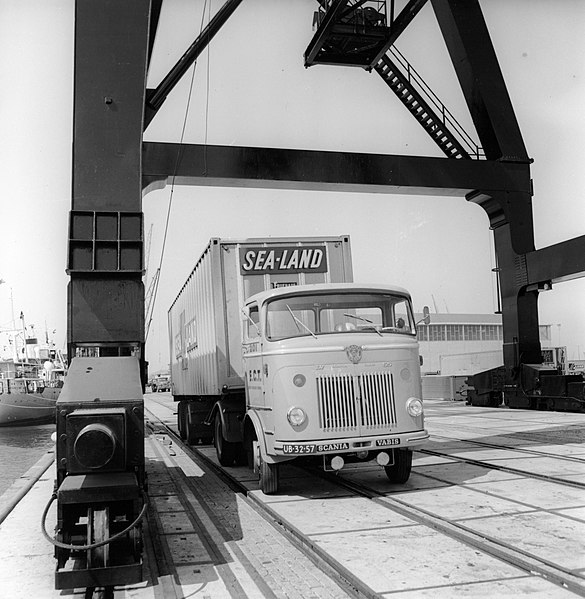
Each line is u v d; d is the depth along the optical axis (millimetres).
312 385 7508
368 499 7656
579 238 18953
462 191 21125
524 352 22359
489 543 5543
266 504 7574
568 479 8289
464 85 21844
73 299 7086
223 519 7023
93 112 7555
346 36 18047
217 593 4637
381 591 4449
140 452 5062
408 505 7133
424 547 5523
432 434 15008
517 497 7355
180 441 16016
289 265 10586
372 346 7746
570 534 5723
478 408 24734
